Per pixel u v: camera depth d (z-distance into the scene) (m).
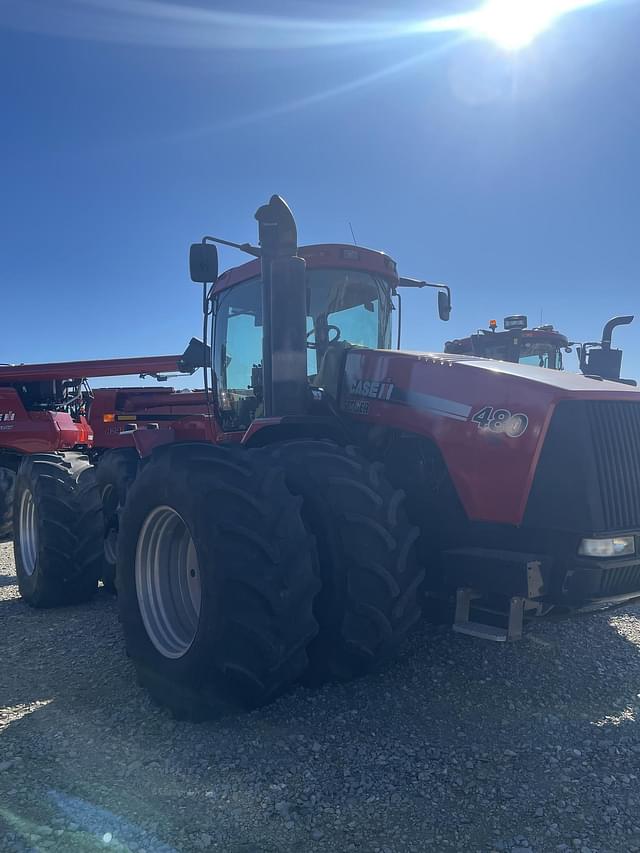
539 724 3.08
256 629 2.92
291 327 3.83
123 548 3.61
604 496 2.96
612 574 2.98
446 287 5.52
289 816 2.39
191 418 6.96
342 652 3.15
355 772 2.67
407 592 3.11
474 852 2.20
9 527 9.71
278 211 3.83
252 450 3.41
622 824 2.33
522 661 3.81
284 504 3.07
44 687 3.58
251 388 4.79
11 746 2.91
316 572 3.10
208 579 3.01
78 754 2.84
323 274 4.38
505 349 9.90
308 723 3.09
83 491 5.48
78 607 5.37
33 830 2.31
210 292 5.34
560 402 3.01
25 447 10.09
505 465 3.10
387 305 4.68
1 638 4.50
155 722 3.14
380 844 2.24
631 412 3.14
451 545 3.32
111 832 2.30
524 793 2.53
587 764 2.73
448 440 3.30
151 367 9.86
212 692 3.04
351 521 3.10
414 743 2.91
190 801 2.48
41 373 9.98
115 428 9.59
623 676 3.65
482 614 3.14
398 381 3.62
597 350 6.77
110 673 3.78
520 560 2.93
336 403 3.96
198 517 3.08
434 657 3.83
